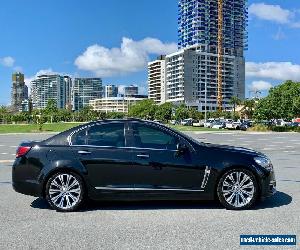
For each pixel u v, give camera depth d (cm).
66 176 720
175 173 718
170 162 718
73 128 753
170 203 773
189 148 728
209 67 19462
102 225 619
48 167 720
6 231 587
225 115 15325
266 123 7244
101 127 750
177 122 11969
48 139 749
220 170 716
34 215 686
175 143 733
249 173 719
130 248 506
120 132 743
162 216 673
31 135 4231
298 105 5828
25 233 576
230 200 716
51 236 561
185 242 530
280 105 6081
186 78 18850
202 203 771
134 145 731
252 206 735
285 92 6100
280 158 1652
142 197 720
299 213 691
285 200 801
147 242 530
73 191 720
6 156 1794
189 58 18925
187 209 723
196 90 19088
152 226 611
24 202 790
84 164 721
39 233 576
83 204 772
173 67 19612
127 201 790
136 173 720
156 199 722
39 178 720
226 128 6856
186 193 719
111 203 778
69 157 724
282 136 3988
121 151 725
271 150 2102
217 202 780
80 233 575
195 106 18925
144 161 719
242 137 3722
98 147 731
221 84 19612
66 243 529
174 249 502
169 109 15725
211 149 734
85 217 672
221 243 526
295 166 1368
